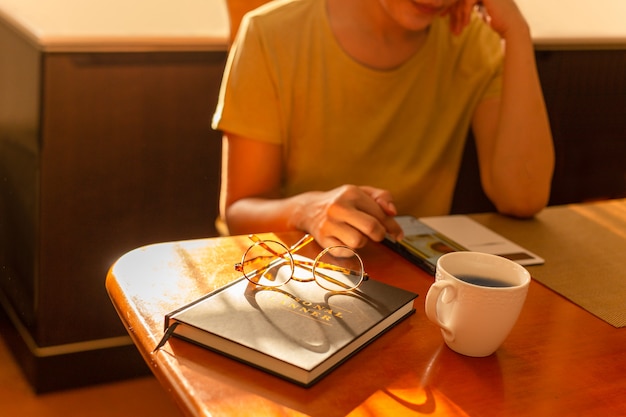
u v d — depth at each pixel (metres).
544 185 1.53
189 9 2.17
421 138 1.66
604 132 2.22
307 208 1.20
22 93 1.98
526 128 1.54
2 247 2.26
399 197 1.65
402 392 0.76
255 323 0.81
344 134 1.59
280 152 1.56
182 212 2.17
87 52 1.91
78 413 1.96
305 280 0.93
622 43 2.16
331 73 1.57
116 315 2.09
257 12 1.58
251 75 1.51
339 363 0.79
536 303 1.00
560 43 2.09
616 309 1.00
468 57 1.68
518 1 2.30
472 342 0.83
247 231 1.37
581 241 1.26
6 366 2.13
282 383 0.75
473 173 2.03
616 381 0.82
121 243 2.10
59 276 2.02
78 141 1.97
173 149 2.11
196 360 0.78
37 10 2.02
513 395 0.78
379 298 0.90
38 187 1.94
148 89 2.03
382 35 1.56
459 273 0.88
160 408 2.01
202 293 0.94
